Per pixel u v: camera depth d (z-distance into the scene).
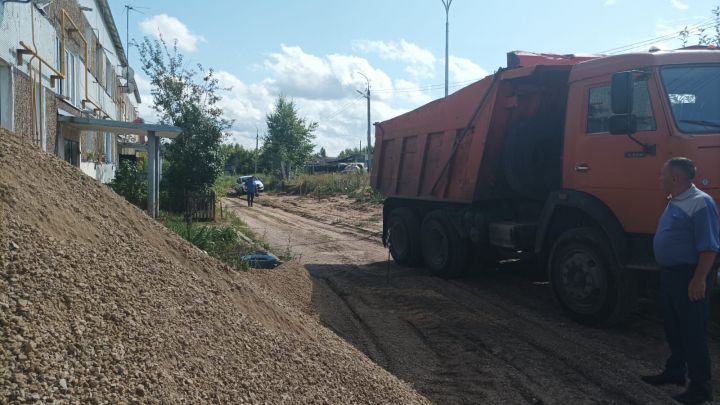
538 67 7.65
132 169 19.36
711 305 6.81
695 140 5.71
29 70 10.39
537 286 8.85
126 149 31.73
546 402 4.62
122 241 4.06
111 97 24.11
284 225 18.97
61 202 3.96
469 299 7.99
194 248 4.93
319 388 3.56
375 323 6.73
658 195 5.93
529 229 7.91
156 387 2.72
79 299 3.02
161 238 4.68
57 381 2.41
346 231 16.88
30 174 4.04
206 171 20.50
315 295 8.02
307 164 59.41
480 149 8.59
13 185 3.64
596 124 6.65
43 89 11.38
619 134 6.26
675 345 4.86
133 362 2.79
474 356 5.67
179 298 3.71
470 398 4.68
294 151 51.38
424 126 10.20
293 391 3.38
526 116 8.36
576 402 4.63
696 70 6.09
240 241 11.43
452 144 9.33
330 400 3.48
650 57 6.08
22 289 2.83
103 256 3.63
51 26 12.26
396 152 11.30
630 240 6.23
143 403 2.56
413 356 5.64
